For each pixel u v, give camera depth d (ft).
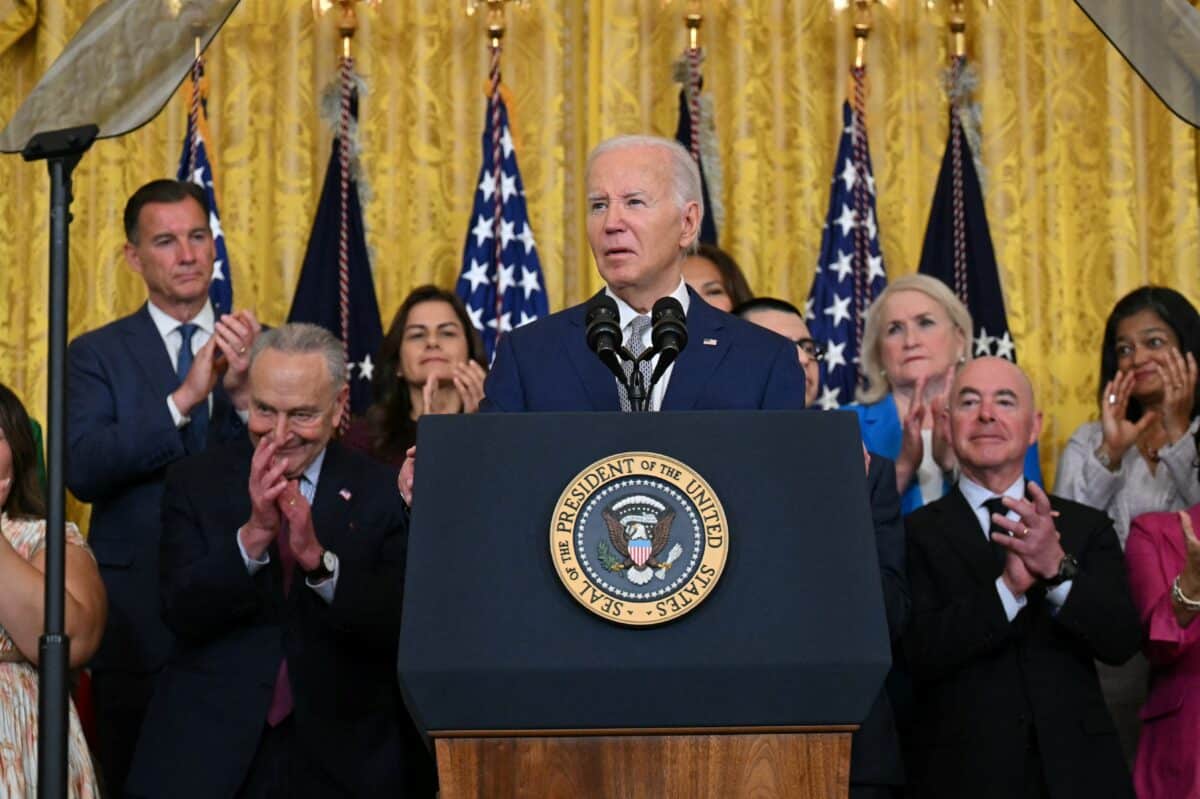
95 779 20.99
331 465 22.86
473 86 35.12
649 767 13.50
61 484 15.40
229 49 34.83
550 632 13.56
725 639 13.57
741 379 18.62
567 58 35.19
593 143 34.83
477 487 14.06
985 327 33.81
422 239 34.83
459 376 27.86
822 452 14.26
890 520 22.89
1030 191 35.04
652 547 13.73
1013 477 24.13
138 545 25.95
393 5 35.12
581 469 14.11
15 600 19.89
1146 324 29.14
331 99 34.47
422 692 13.42
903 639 22.76
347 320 33.47
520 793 13.43
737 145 35.01
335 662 21.54
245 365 26.86
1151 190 34.94
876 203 35.01
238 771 20.92
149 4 16.26
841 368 33.58
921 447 26.94
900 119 35.37
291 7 34.86
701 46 35.32
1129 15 17.02
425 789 22.35
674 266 19.15
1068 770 21.83
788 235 35.01
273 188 34.55
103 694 25.39
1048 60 35.22
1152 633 23.07
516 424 14.28
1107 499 28.37
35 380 33.12
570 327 19.01
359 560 22.07
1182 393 28.66
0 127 33.37
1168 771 23.03
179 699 21.31
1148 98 34.96
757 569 13.82
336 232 33.73
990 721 22.22
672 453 14.19
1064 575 22.00
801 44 35.37
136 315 28.84
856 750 21.48
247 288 34.42
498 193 33.94
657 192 18.88
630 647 13.52
